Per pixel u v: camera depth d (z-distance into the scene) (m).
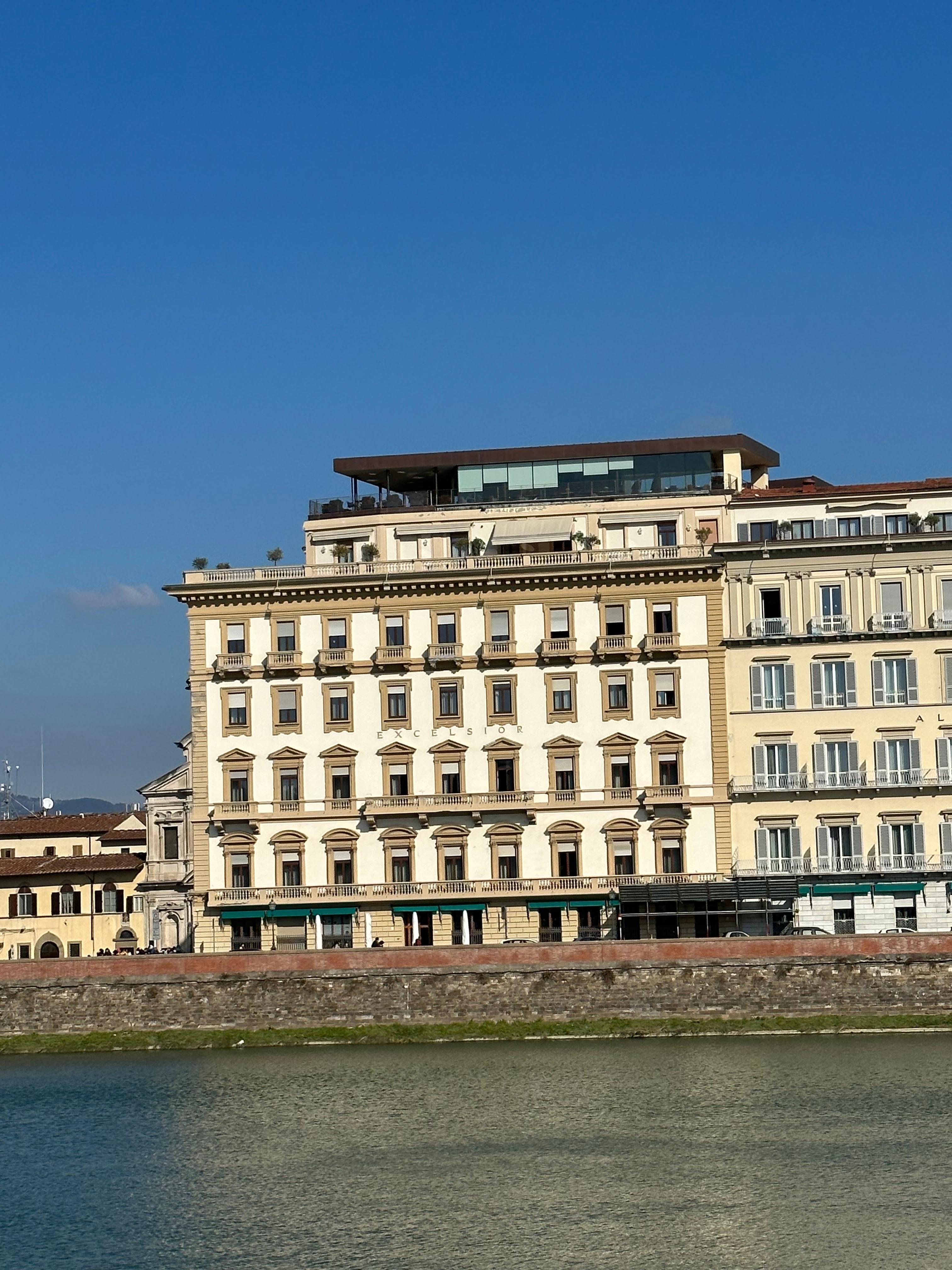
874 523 143.75
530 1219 76.38
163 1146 91.62
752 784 140.50
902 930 134.38
